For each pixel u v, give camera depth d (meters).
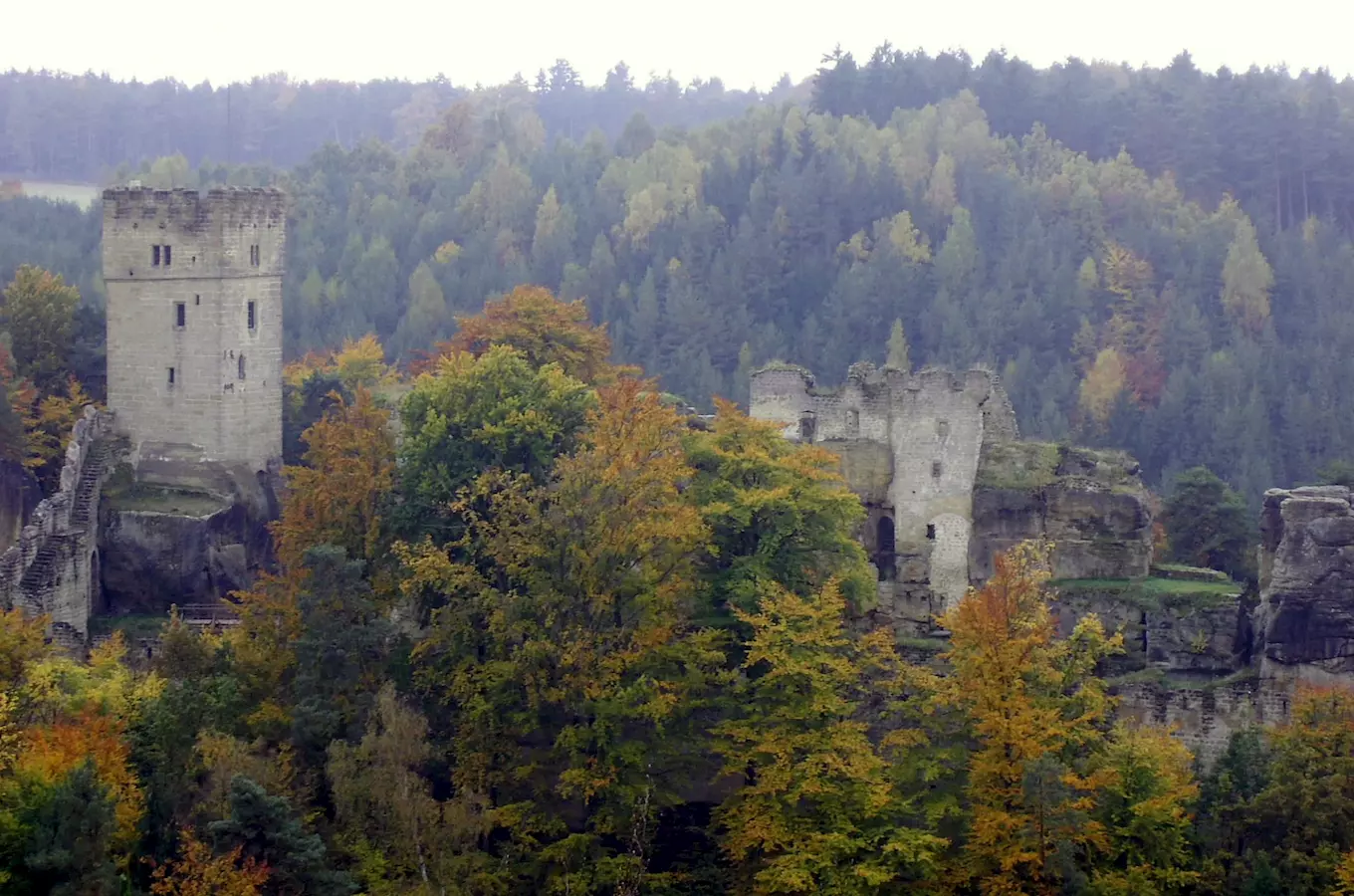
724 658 115.19
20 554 136.62
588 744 113.00
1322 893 104.19
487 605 116.44
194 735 111.06
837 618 115.81
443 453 131.50
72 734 104.50
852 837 106.81
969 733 110.56
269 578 127.06
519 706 115.69
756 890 105.62
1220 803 109.62
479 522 122.00
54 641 131.88
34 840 96.75
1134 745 108.69
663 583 117.94
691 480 127.75
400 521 129.12
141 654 137.50
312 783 110.94
